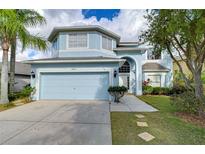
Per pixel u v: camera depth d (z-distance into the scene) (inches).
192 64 358.3
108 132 233.8
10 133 227.3
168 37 340.2
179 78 845.2
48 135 221.1
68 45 706.2
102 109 399.9
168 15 279.7
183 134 227.5
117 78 540.7
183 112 356.5
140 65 796.0
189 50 343.3
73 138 211.5
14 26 383.6
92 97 550.9
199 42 313.0
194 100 323.0
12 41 455.2
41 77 570.6
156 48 399.5
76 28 685.9
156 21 335.9
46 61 544.7
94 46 698.8
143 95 775.7
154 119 306.2
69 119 303.4
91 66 550.9
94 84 552.4
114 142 200.5
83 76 556.1
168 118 314.2
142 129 247.6
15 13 408.8
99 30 709.9
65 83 562.9
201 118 307.7
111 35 770.8
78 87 557.3
